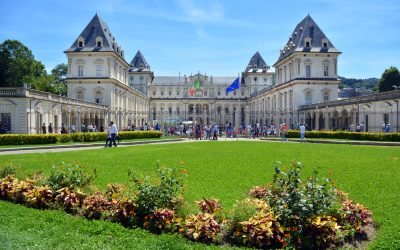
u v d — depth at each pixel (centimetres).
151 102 13775
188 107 13962
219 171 1791
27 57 8144
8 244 784
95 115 6638
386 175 1680
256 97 10912
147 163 2073
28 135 3594
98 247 800
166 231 938
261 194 1180
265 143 4147
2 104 4278
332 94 7231
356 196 1270
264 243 839
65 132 4566
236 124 7619
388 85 9275
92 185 1249
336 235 855
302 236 851
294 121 7238
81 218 1038
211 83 14250
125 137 4853
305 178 1603
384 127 4691
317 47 7312
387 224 967
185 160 2250
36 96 4512
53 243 816
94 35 7231
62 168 1290
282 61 8244
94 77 7081
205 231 881
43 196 1162
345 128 6575
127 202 1014
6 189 1259
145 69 12269
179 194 1127
